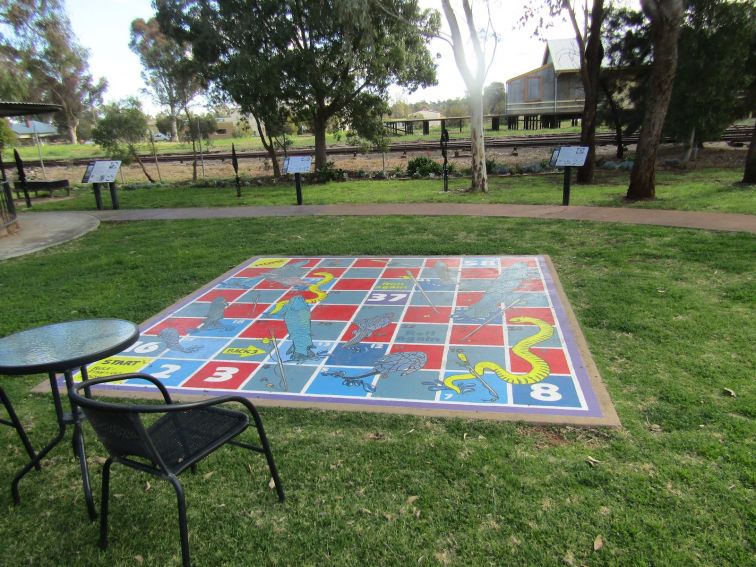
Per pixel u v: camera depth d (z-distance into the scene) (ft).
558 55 125.80
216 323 19.33
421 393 13.58
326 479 10.48
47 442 12.30
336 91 64.18
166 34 64.95
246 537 9.16
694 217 32.17
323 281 23.61
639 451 10.78
